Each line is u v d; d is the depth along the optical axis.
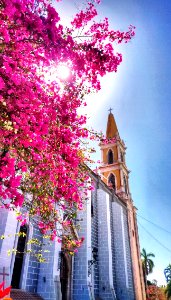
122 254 27.66
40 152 7.19
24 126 5.98
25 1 5.01
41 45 5.77
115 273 26.92
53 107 6.92
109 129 46.22
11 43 5.68
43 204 8.70
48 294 14.64
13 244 12.16
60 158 7.85
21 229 14.62
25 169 6.93
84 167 9.58
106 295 21.86
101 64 6.78
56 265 15.66
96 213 26.25
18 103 5.79
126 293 25.30
